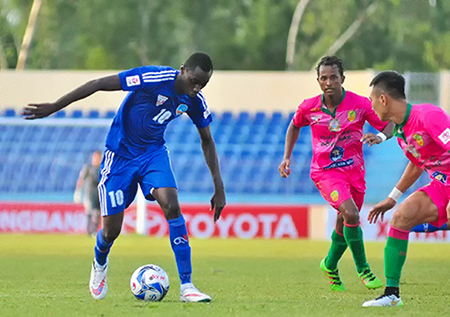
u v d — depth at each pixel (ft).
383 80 61.72
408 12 394.93
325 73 79.30
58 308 61.93
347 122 80.33
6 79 271.28
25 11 428.56
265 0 404.77
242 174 254.68
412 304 66.54
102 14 400.88
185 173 256.93
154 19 400.88
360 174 81.97
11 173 259.60
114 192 66.33
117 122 66.54
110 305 63.98
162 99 64.90
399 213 63.52
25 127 268.82
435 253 157.99
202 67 63.72
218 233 218.59
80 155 262.67
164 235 219.41
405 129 62.13
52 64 408.46
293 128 84.64
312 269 115.34
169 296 72.69
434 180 63.46
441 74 259.60
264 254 152.35
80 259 132.26
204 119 68.23
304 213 217.77
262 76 268.41
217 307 62.64
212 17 400.26
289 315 57.77
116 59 402.93
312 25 385.50
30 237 203.51
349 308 62.64
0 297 71.72
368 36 390.01
